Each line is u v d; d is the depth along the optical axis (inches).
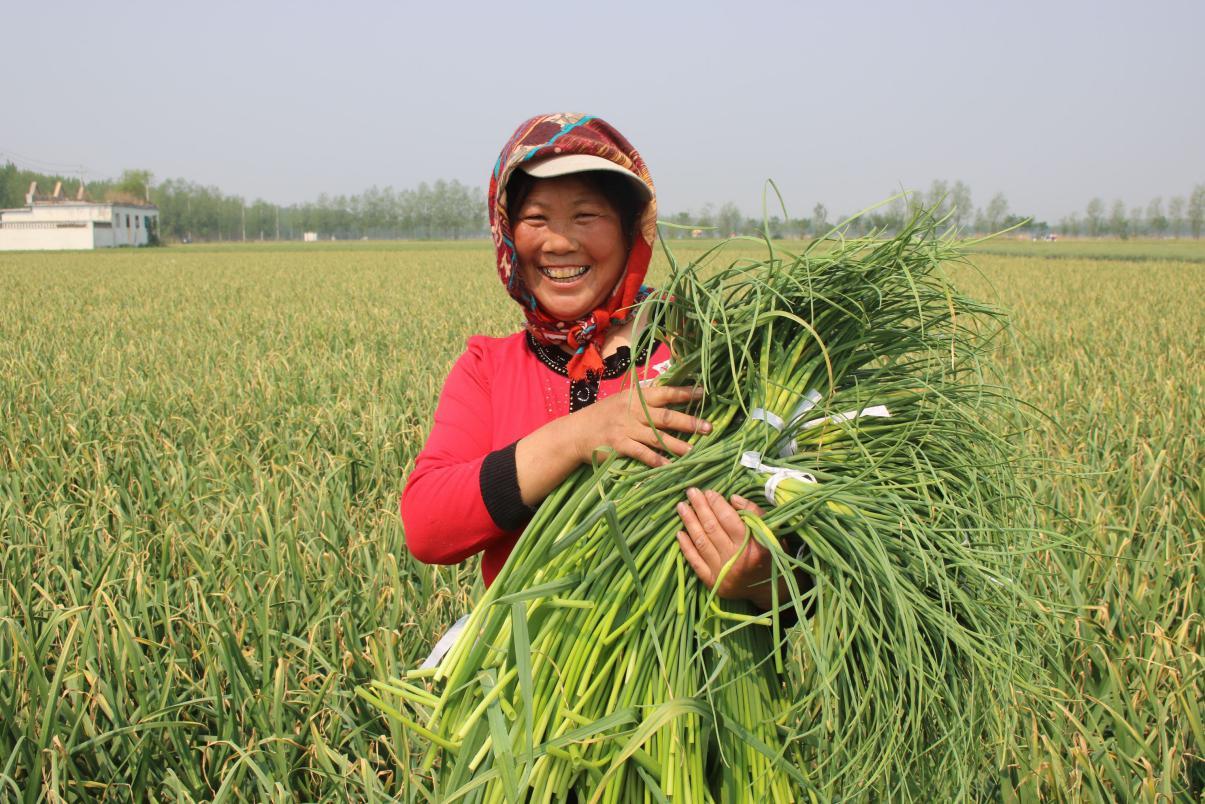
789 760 70.0
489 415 81.3
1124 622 132.4
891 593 63.7
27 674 113.0
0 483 194.4
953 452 73.5
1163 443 223.8
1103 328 529.7
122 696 113.0
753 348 72.7
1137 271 1242.0
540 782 63.4
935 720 70.8
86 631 113.7
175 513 171.3
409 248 3203.7
